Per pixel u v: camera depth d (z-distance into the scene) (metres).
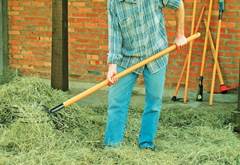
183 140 4.98
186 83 6.82
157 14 4.24
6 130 4.75
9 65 8.41
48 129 4.75
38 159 4.23
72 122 5.21
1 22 8.23
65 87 7.05
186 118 5.85
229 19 6.93
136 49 4.25
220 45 7.03
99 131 5.11
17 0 8.20
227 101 6.86
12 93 5.31
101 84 4.25
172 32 7.29
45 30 8.12
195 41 7.11
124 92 4.39
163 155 4.39
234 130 5.39
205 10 6.99
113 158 4.32
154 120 4.56
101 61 7.83
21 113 4.96
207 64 7.10
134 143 4.72
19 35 8.30
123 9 4.12
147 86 4.44
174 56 7.32
